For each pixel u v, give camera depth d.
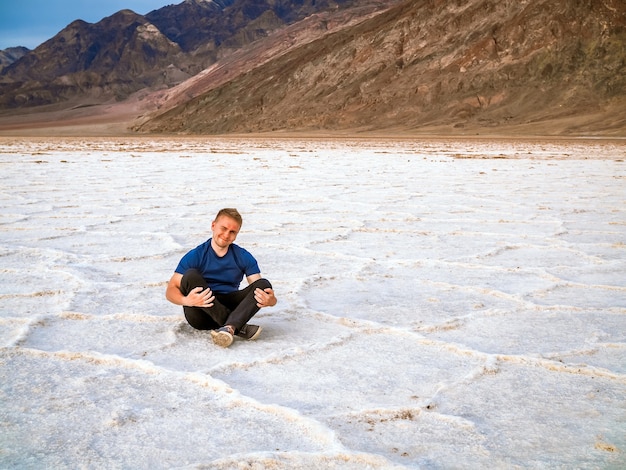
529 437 3.13
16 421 3.26
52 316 5.00
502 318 5.11
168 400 3.52
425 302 5.57
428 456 2.94
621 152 38.00
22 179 16.91
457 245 8.16
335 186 15.29
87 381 3.76
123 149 42.06
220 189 14.51
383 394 3.62
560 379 3.85
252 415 3.35
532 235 8.88
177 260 7.14
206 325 4.64
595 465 2.87
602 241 8.45
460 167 22.84
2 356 4.16
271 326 4.87
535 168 22.56
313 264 7.04
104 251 7.57
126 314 5.03
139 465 2.86
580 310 5.32
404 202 12.30
